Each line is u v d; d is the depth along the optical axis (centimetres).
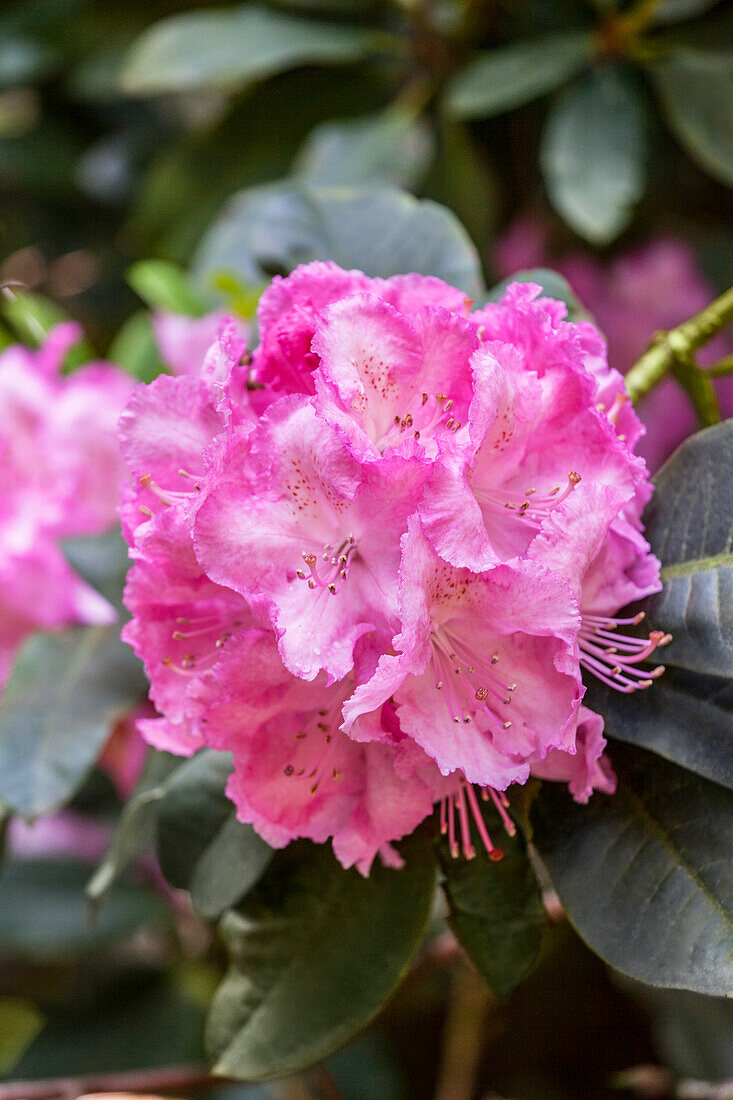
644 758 75
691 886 72
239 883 77
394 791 72
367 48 117
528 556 71
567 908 73
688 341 82
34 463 96
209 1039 77
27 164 138
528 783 74
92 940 111
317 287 74
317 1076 99
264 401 74
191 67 113
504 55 110
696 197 127
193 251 121
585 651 74
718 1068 104
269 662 71
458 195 113
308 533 71
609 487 71
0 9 132
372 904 77
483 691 71
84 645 90
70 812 117
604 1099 123
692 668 72
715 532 74
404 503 70
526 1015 125
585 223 105
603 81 110
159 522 72
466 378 72
